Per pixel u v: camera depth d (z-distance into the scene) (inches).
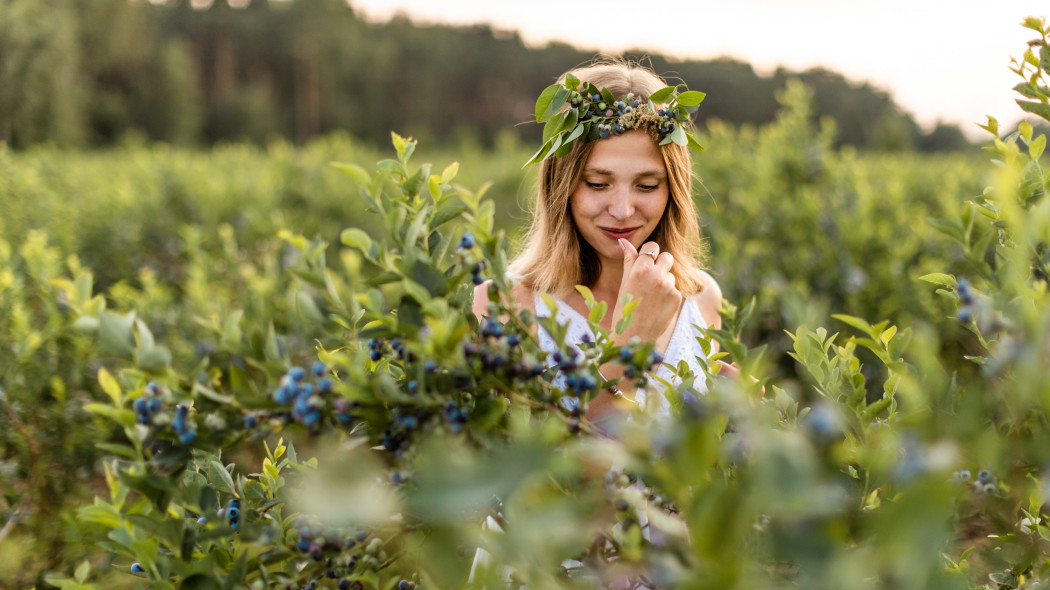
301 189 379.6
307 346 148.7
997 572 38.7
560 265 77.8
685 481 20.3
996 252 39.0
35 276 142.9
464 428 30.7
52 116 1116.5
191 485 31.5
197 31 2325.3
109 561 39.5
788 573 26.0
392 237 33.6
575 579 30.7
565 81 62.7
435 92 2479.1
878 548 17.8
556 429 23.9
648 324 60.4
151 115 1833.2
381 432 31.3
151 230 312.7
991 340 34.1
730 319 46.1
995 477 28.5
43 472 117.5
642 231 73.1
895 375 37.3
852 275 196.2
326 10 2452.0
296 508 34.4
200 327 160.7
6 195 269.4
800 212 245.6
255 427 30.5
